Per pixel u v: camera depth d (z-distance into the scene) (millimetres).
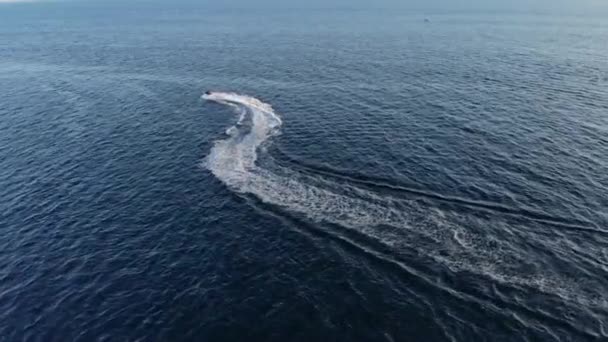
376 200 33156
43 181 39844
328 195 34125
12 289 26891
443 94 60906
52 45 116938
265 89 65312
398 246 27906
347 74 72875
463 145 43594
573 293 23922
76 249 30266
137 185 38188
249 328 23047
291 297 24859
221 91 64625
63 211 34906
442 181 36125
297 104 57906
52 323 24234
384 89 63875
